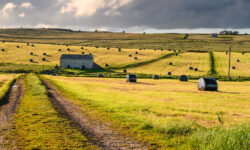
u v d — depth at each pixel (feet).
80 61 251.19
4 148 25.18
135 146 27.89
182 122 37.65
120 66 249.96
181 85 123.65
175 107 55.16
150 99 68.28
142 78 180.45
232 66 241.35
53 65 250.78
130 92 85.15
